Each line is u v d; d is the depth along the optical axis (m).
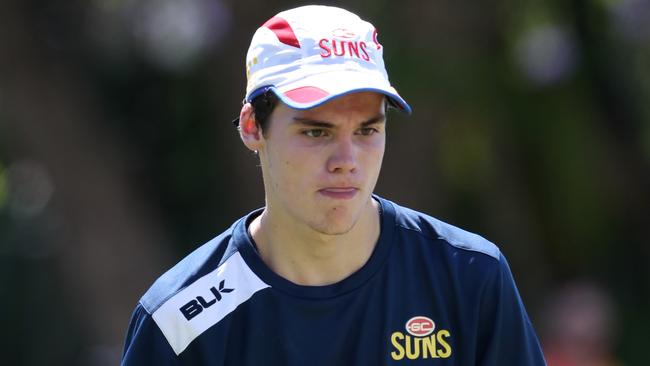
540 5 31.91
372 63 9.44
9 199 35.41
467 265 9.90
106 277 28.39
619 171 35.16
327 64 9.30
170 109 33.81
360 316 9.76
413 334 9.80
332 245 9.59
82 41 29.50
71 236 28.39
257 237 10.05
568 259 35.84
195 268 10.02
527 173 34.75
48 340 35.16
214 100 30.11
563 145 33.97
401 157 28.03
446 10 27.31
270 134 9.46
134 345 9.86
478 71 29.53
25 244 35.78
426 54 27.44
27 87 27.42
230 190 31.48
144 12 32.16
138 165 33.62
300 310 9.72
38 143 27.88
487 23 28.95
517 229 34.81
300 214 9.34
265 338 9.74
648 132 35.19
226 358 9.75
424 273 9.89
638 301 36.22
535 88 33.03
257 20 27.78
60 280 35.28
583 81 33.88
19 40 27.20
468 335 9.81
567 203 35.00
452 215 34.44
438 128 28.55
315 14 9.61
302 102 9.00
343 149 9.14
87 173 28.27
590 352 18.11
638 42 33.50
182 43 32.41
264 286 9.77
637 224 35.97
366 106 9.16
